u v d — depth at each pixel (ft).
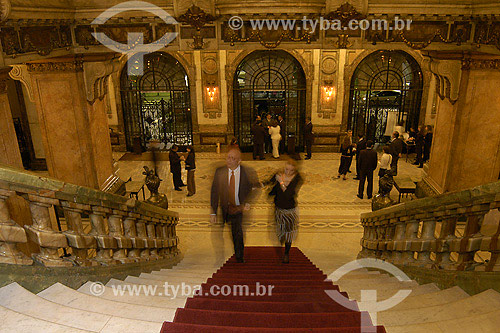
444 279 12.46
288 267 20.71
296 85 57.00
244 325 9.75
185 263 24.04
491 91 33.06
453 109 34.32
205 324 9.73
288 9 28.99
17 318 8.05
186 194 43.83
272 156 56.85
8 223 9.78
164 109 59.31
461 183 35.42
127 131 59.47
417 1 28.35
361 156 40.55
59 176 36.91
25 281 10.07
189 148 41.91
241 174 20.51
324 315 10.07
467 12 28.22
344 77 55.31
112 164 40.78
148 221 19.08
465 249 11.47
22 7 24.36
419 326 8.71
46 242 10.71
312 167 51.96
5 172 9.47
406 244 15.12
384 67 55.67
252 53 55.57
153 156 53.52
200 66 55.72
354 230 34.76
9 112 24.86
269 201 40.78
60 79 34.32
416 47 29.89
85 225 34.06
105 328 8.43
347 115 57.06
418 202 13.61
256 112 58.44
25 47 25.89
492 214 17.78
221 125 58.18
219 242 32.37
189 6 28.89
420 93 56.29
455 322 8.66
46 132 35.78
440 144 36.76
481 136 34.12
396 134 44.96
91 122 36.09
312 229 34.88
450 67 33.09
